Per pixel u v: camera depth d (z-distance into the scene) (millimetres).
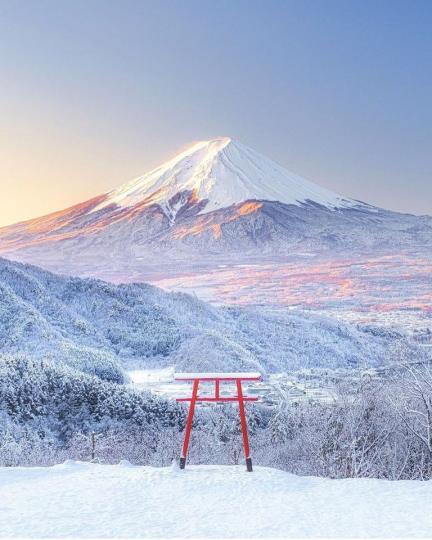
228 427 54531
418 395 21047
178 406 66125
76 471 10195
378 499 8133
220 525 6910
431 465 20219
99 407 67250
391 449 22078
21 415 63812
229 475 9648
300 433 29938
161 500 8102
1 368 71188
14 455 48125
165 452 43406
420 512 7441
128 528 6789
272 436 36781
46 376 70875
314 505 7836
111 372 103125
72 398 68188
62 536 6484
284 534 6543
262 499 8172
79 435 56656
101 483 9133
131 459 48750
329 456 22078
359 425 22453
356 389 25141
